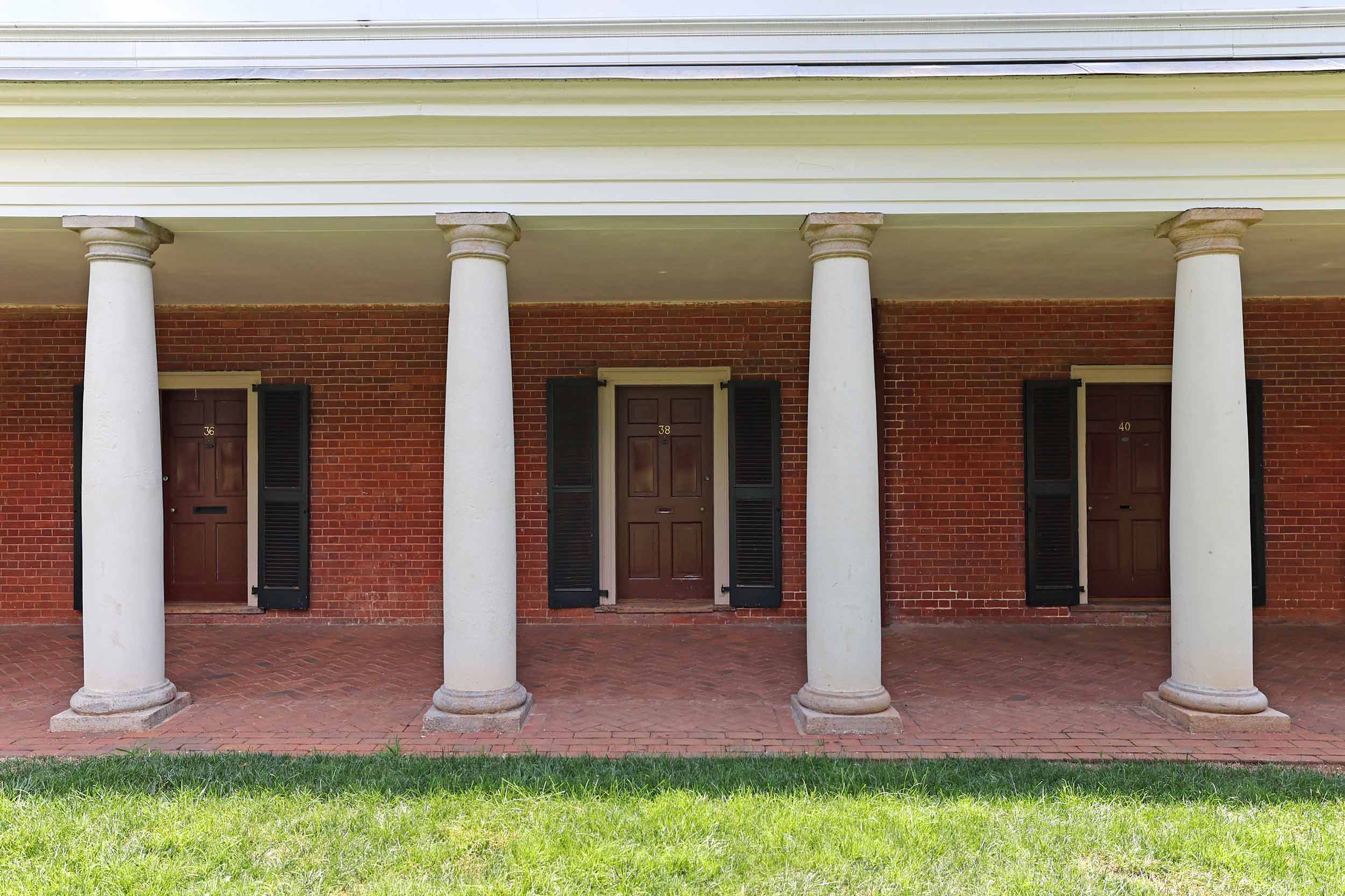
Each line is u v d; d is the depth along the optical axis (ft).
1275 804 12.32
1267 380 25.45
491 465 15.79
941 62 17.56
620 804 12.15
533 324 25.76
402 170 15.69
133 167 15.61
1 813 11.81
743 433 25.49
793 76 14.49
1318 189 15.44
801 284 23.17
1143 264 20.74
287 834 11.28
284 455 25.44
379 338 25.64
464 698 15.80
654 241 18.28
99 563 15.78
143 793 12.52
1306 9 16.96
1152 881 10.18
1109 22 17.40
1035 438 25.31
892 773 13.30
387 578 25.55
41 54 17.88
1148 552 26.14
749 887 10.05
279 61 17.85
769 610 25.50
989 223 16.25
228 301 25.05
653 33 17.87
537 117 15.08
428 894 9.82
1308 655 21.38
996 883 10.11
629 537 26.22
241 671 20.04
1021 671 20.08
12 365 25.43
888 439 25.54
